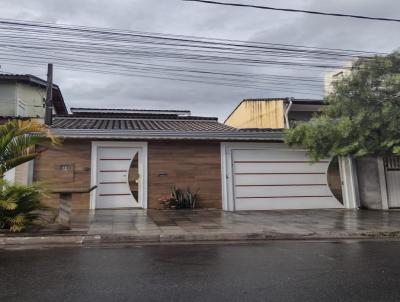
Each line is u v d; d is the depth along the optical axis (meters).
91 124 17.41
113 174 15.20
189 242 9.57
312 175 16.91
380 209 16.67
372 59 13.59
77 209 14.80
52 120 18.12
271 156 16.64
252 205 16.22
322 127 14.37
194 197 15.48
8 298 5.10
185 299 5.10
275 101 23.27
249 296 5.23
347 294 5.35
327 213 15.09
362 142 13.89
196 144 15.98
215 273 6.43
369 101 13.54
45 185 10.66
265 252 8.27
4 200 9.76
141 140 15.42
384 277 6.23
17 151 10.33
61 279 6.00
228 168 16.14
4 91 22.25
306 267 6.89
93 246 8.90
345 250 8.58
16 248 8.60
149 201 15.36
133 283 5.80
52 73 17.52
